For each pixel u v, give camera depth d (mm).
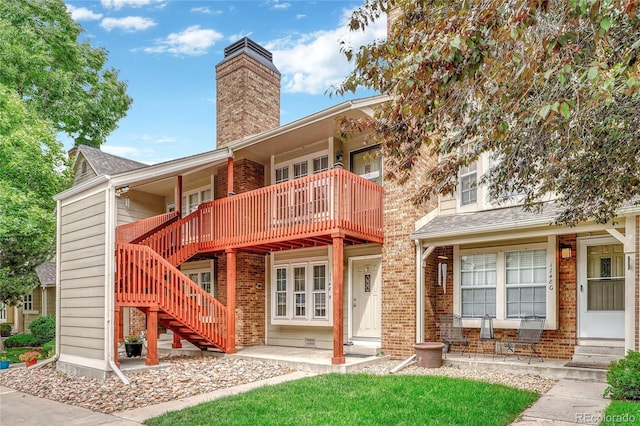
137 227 12703
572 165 5047
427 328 10000
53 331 16938
